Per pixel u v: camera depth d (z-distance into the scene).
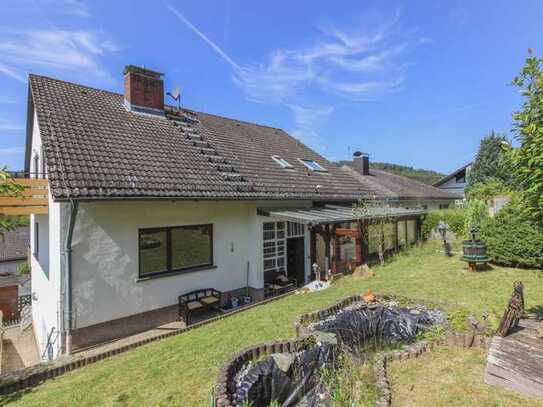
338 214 13.66
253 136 18.91
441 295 8.64
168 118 14.73
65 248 8.27
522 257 10.68
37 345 12.85
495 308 7.42
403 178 35.56
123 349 7.42
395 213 15.86
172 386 5.06
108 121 11.93
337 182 18.22
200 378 5.21
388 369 5.03
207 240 11.62
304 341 5.59
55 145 9.29
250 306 10.34
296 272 14.72
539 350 4.93
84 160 9.26
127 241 9.38
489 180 28.58
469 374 4.77
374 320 6.99
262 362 4.76
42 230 11.68
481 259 10.84
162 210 10.19
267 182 13.73
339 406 4.03
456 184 44.62
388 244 16.31
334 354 5.25
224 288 11.94
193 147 13.21
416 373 4.88
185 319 10.06
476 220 14.12
